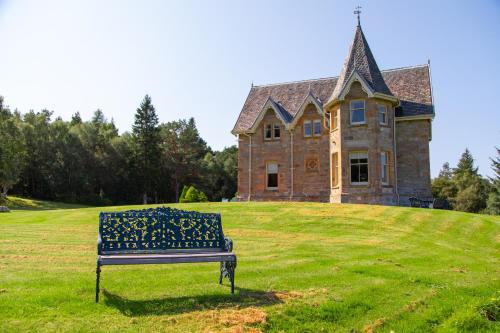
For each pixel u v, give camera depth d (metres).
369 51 29.42
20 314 6.02
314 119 32.09
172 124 84.19
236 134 34.75
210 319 6.12
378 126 27.27
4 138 59.00
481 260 11.80
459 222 18.53
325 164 31.30
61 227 17.98
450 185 75.12
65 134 69.56
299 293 7.49
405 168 29.05
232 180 89.00
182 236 8.44
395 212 20.44
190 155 83.62
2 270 8.98
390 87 32.22
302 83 36.59
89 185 69.56
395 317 6.65
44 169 67.25
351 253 12.11
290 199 32.06
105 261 6.94
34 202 60.78
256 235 16.08
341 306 6.86
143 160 74.06
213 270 9.39
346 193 27.42
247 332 5.75
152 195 78.25
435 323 6.59
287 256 11.35
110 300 6.86
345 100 28.06
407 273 9.44
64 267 9.45
